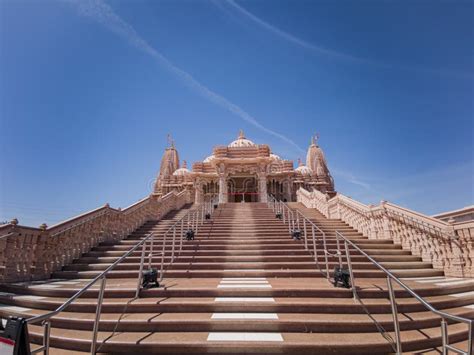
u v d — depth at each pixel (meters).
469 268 9.13
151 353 4.42
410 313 5.62
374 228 12.76
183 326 5.00
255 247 10.66
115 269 9.23
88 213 11.12
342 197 16.05
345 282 6.46
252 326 4.96
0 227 8.03
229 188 38.56
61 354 4.53
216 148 32.62
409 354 4.41
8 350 3.02
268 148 32.28
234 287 6.54
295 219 16.22
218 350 4.38
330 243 11.54
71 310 5.89
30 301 6.50
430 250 10.31
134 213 14.62
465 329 5.22
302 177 40.34
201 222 14.97
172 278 8.12
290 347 4.35
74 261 10.24
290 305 5.56
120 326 5.04
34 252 9.01
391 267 9.70
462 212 12.45
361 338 4.63
